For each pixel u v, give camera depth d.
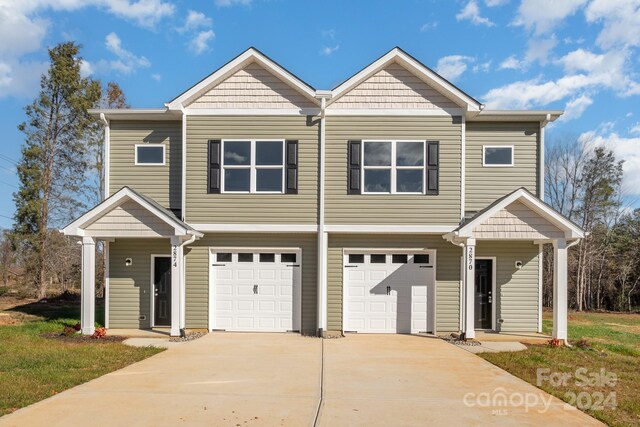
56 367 7.84
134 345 10.42
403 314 12.70
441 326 12.55
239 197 12.52
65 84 24.44
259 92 12.68
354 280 12.77
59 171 24.94
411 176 12.52
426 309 12.72
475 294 13.00
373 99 12.61
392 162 12.47
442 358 9.27
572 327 16.50
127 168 13.23
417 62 12.34
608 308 30.16
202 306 12.66
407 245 12.70
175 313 11.60
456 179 12.46
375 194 12.45
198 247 12.77
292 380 7.32
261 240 12.80
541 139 12.90
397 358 9.23
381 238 12.73
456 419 5.54
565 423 5.48
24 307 18.38
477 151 13.01
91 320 11.67
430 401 6.26
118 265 13.00
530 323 12.81
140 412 5.64
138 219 11.66
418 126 12.55
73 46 24.83
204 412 5.66
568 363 8.84
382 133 12.54
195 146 12.61
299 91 12.61
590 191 31.03
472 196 12.92
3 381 6.84
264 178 12.60
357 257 12.81
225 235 12.78
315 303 12.68
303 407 5.91
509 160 13.00
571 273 29.75
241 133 12.62
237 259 12.84
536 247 12.91
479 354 9.68
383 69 12.67
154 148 13.30
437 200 12.43
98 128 25.38
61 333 11.65
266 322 12.73
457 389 6.89
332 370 8.09
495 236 11.23
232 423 5.27
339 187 12.50
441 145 12.52
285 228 12.45
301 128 12.61
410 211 12.41
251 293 12.78
